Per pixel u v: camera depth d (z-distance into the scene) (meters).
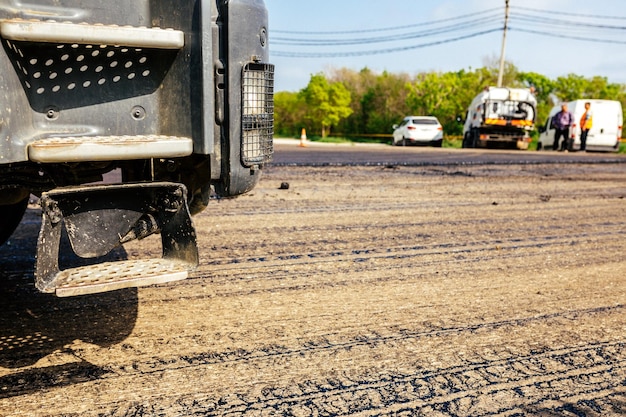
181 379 2.39
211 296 3.42
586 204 7.47
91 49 2.18
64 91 2.17
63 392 2.25
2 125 1.95
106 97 2.27
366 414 2.16
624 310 3.44
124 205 2.15
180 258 2.20
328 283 3.77
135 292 3.44
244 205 6.31
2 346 2.63
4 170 2.26
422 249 4.75
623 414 2.23
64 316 3.03
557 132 22.47
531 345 2.86
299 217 5.82
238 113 2.55
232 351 2.68
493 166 12.28
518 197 7.86
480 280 3.96
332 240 4.93
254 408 2.18
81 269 2.06
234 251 4.43
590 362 2.68
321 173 9.69
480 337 2.94
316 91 44.38
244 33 2.51
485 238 5.26
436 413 2.19
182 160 2.65
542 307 3.44
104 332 2.84
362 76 49.81
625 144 30.83
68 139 2.10
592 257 4.71
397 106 45.06
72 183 2.42
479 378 2.48
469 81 42.22
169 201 2.18
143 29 2.17
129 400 2.21
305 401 2.25
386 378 2.46
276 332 2.92
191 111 2.33
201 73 2.28
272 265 4.11
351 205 6.66
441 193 7.95
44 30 1.97
